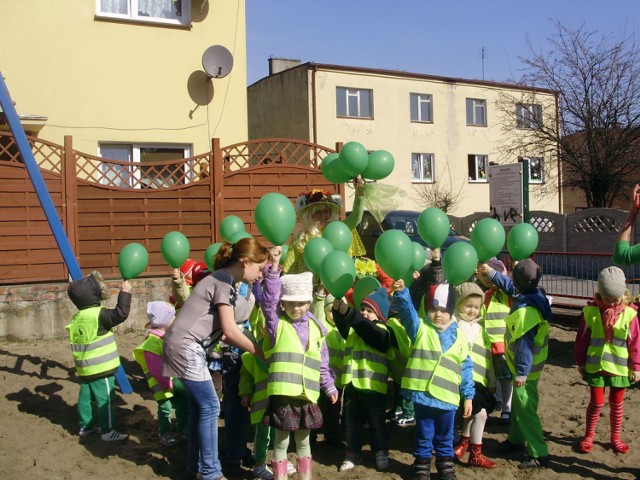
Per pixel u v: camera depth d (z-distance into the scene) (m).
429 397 4.49
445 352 4.55
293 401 4.34
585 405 6.47
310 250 4.89
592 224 18.12
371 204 6.10
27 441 5.37
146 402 6.45
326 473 4.81
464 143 30.27
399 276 4.50
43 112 11.66
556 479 4.76
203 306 4.36
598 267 10.70
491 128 30.98
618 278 5.06
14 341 9.02
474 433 4.93
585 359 5.33
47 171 9.72
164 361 4.40
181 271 5.91
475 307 5.12
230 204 11.02
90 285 5.38
